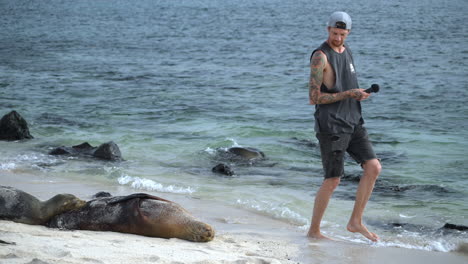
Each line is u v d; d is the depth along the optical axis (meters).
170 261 5.22
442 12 72.75
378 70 26.83
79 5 94.94
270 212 8.45
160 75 24.89
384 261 6.33
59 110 16.94
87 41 41.12
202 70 26.70
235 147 12.12
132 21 62.31
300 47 37.44
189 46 38.25
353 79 6.84
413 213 8.45
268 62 29.94
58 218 6.73
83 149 12.09
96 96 19.47
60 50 35.06
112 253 5.32
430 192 9.59
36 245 5.32
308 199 9.15
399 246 6.91
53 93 19.94
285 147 12.87
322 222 7.98
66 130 14.38
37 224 6.76
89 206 6.77
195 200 8.99
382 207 8.73
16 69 26.02
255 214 8.35
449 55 32.44
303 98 19.56
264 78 24.09
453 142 13.38
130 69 26.78
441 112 17.27
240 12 77.19
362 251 6.65
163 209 6.61
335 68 6.69
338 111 6.72
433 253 6.70
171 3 102.69
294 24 57.03
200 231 6.47
